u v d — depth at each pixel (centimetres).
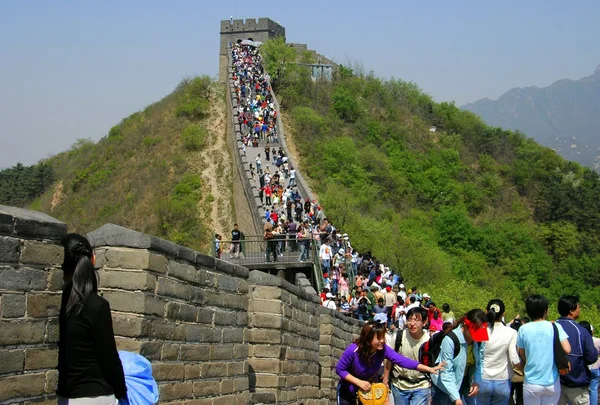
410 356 1059
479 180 8812
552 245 8038
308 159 7306
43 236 633
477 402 1085
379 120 9156
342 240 3559
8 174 9444
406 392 1052
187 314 941
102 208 7400
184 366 934
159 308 868
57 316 639
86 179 8075
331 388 1748
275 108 7162
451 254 6875
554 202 8688
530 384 1026
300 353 1425
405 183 7850
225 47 11019
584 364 1088
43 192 9012
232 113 6900
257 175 5159
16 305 609
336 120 8612
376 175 7588
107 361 610
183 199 6994
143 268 838
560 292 7006
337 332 1845
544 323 1030
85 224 7356
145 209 7119
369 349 953
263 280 1284
